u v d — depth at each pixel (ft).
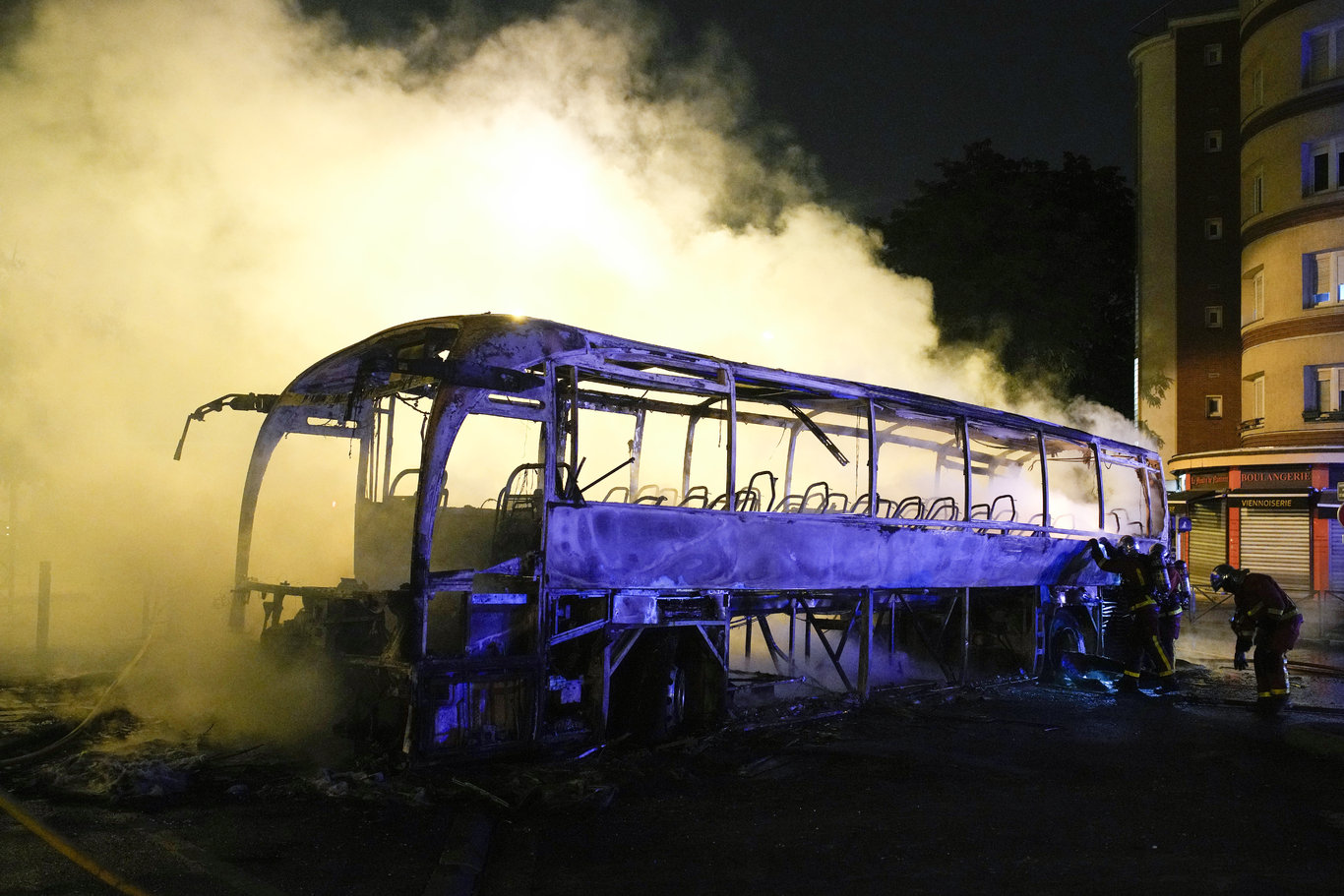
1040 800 22.11
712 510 27.12
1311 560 81.66
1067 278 104.01
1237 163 105.81
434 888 15.07
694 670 27.58
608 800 20.44
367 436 29.45
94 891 14.49
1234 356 104.53
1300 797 22.88
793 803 21.34
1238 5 106.32
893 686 35.81
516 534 24.57
